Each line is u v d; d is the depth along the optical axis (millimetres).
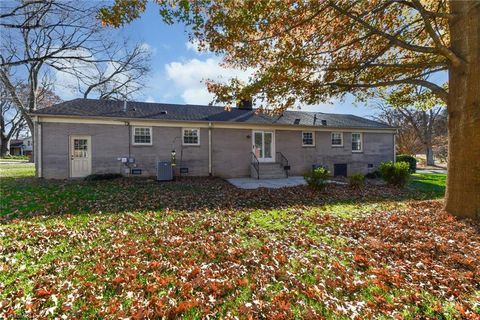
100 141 12266
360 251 3893
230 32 5973
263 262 3508
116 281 2953
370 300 2686
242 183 12164
